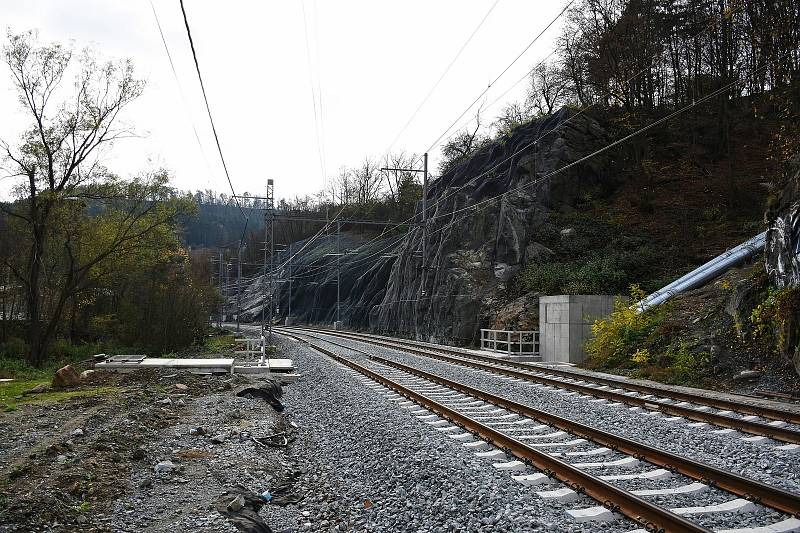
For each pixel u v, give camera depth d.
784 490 5.94
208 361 20.92
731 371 15.88
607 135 38.78
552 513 5.94
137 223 30.77
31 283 27.53
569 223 34.97
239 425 11.16
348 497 7.09
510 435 9.79
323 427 11.24
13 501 6.17
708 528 5.34
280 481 7.87
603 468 7.65
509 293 33.56
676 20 36.62
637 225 32.69
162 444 9.31
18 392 15.14
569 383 15.43
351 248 87.62
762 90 32.50
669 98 39.66
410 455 8.27
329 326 78.12
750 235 27.78
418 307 43.88
